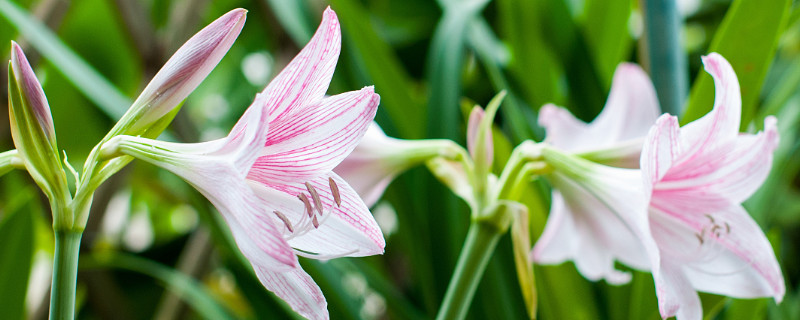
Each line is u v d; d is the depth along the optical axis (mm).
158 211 1961
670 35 1189
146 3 1600
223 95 2049
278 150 806
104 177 775
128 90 1569
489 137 959
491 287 1122
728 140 901
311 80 794
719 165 915
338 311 1109
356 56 1241
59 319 758
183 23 1408
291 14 1259
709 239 941
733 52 1051
